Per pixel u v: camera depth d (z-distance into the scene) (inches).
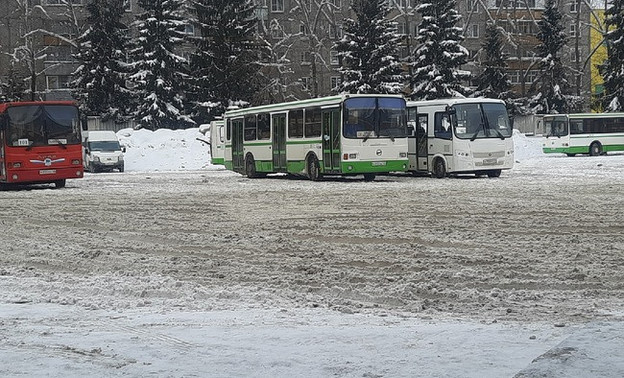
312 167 1330.0
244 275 429.7
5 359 250.1
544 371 192.9
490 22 3152.1
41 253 530.9
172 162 2132.1
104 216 768.3
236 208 820.6
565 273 407.2
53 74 3157.0
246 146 1514.5
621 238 537.6
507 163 1358.3
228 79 2571.4
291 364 236.5
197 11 2623.0
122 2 2773.1
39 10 3021.7
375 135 1268.5
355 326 297.1
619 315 311.3
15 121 1253.7
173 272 444.8
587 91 3521.2
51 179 1264.8
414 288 374.6
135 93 2674.7
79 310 343.6
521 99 3053.6
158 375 227.6
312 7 3243.1
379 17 2598.4
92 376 227.9
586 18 3585.1
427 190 1027.3
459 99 1360.7
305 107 1341.0
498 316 315.3
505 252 483.2
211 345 265.4
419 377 218.7
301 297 366.3
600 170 1482.5
